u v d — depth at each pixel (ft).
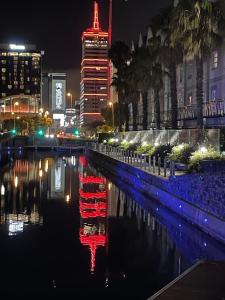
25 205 84.79
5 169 173.99
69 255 48.98
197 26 105.91
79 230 62.18
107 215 74.13
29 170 169.27
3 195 99.04
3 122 554.87
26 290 37.93
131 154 130.00
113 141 221.87
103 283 39.45
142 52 171.12
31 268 44.19
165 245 53.62
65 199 92.68
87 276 41.73
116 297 36.06
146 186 94.02
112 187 113.91
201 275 31.91
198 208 58.75
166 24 138.51
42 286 38.88
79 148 376.89
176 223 67.05
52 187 114.01
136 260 47.09
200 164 83.15
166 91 233.35
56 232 60.75
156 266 44.88
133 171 111.45
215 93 165.48
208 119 156.56
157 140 145.48
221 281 30.48
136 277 41.39
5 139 361.71
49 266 44.68
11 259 47.42
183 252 50.14
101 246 53.16
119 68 232.53
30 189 110.01
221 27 107.24
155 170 98.53
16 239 56.59
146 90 177.06
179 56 134.41
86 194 100.63
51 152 357.00
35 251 50.65
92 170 169.68
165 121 211.00
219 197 51.42
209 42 106.52
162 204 79.05
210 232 53.36
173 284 29.86
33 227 64.28
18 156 285.43
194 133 110.63
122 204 85.87
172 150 110.73
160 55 138.92
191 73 194.29
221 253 49.24
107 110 381.40
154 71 165.48
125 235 59.00
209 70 170.91
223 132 101.86
